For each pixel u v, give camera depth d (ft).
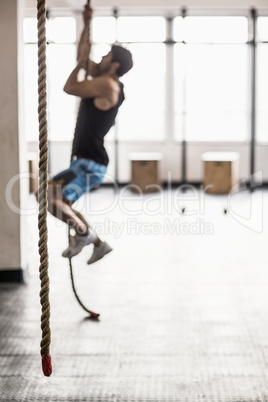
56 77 46.75
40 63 9.38
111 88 15.92
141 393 12.94
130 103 48.47
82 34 15.85
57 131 47.06
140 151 47.93
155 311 18.42
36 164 41.83
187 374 13.91
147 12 46.06
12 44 20.95
